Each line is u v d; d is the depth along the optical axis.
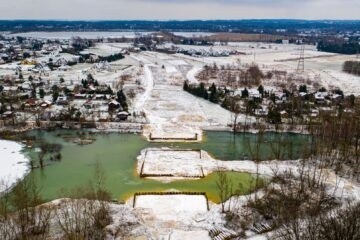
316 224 47.88
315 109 129.75
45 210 60.88
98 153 92.44
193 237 56.34
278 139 104.06
